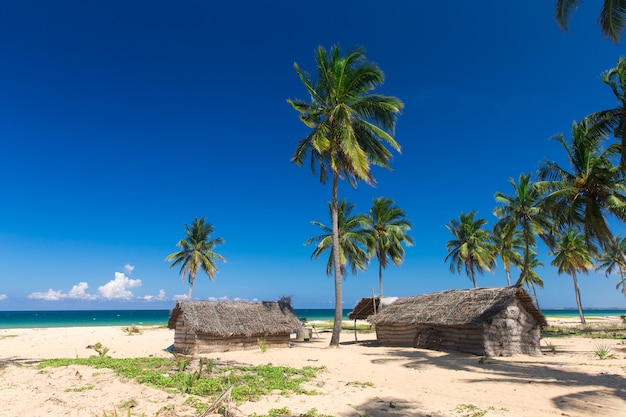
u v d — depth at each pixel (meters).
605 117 17.58
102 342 28.48
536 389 10.84
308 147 23.73
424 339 21.72
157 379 10.72
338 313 22.67
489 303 19.28
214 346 20.17
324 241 31.78
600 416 8.20
